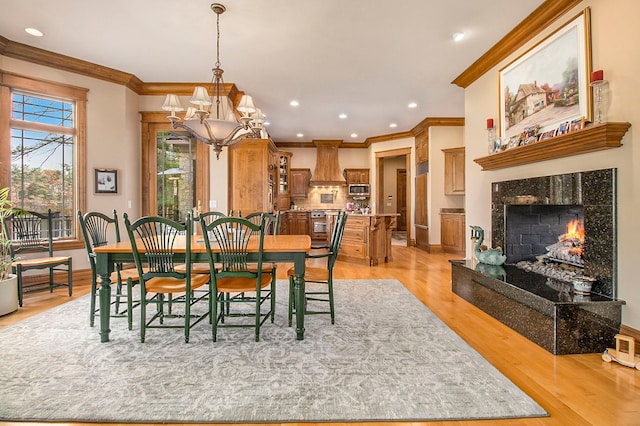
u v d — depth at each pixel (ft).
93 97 13.89
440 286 13.24
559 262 10.36
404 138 26.03
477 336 8.17
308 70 13.88
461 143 22.16
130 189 14.98
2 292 9.40
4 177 11.96
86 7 9.48
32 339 7.77
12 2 9.26
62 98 13.24
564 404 5.32
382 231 18.42
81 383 5.83
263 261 7.98
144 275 7.66
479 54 12.44
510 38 11.05
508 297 8.79
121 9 9.57
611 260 7.47
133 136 15.23
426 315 9.62
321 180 29.09
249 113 9.48
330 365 6.55
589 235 8.04
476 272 10.46
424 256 20.80
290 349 7.29
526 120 10.46
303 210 28.96
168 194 16.01
